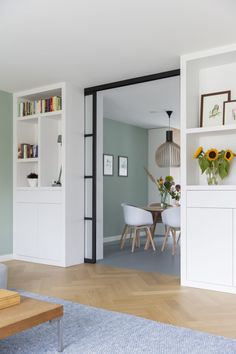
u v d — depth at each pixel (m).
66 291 3.75
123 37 3.57
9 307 2.20
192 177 4.13
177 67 4.45
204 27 3.35
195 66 4.16
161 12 3.06
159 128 8.80
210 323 2.85
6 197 5.47
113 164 7.86
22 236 5.45
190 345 2.41
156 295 3.61
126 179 8.23
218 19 3.19
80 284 4.04
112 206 7.81
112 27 3.35
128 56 4.08
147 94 5.69
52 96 5.57
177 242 7.12
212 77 4.20
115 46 3.79
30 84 5.14
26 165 5.65
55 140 5.50
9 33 3.46
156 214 7.14
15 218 5.52
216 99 4.09
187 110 4.04
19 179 5.55
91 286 3.95
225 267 3.73
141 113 7.14
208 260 3.83
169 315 3.03
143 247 6.77
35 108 5.39
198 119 4.23
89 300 3.44
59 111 5.09
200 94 4.27
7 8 2.97
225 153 3.88
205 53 3.90
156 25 3.31
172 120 7.82
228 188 3.71
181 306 3.27
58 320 2.30
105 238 7.60
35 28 3.36
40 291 3.73
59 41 3.66
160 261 5.39
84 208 5.36
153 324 2.80
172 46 3.80
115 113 7.15
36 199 5.29
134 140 8.52
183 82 4.03
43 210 5.22
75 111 5.19
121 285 4.00
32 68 4.48
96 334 2.60
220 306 3.27
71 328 2.72
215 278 3.79
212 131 3.88
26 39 3.61
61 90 5.11
